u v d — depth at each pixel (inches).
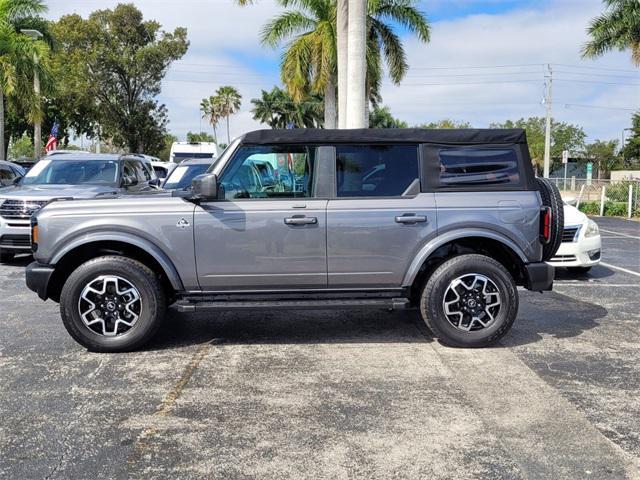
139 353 224.8
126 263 219.5
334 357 220.1
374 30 997.8
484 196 224.8
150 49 1765.5
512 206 224.2
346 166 225.1
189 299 225.1
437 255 236.8
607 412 171.9
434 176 225.6
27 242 413.7
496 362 213.9
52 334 250.4
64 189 425.4
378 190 225.1
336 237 220.5
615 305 303.3
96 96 1802.4
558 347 231.6
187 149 952.3
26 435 158.2
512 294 224.5
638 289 344.2
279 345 235.0
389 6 977.5
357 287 226.5
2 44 944.3
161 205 220.5
